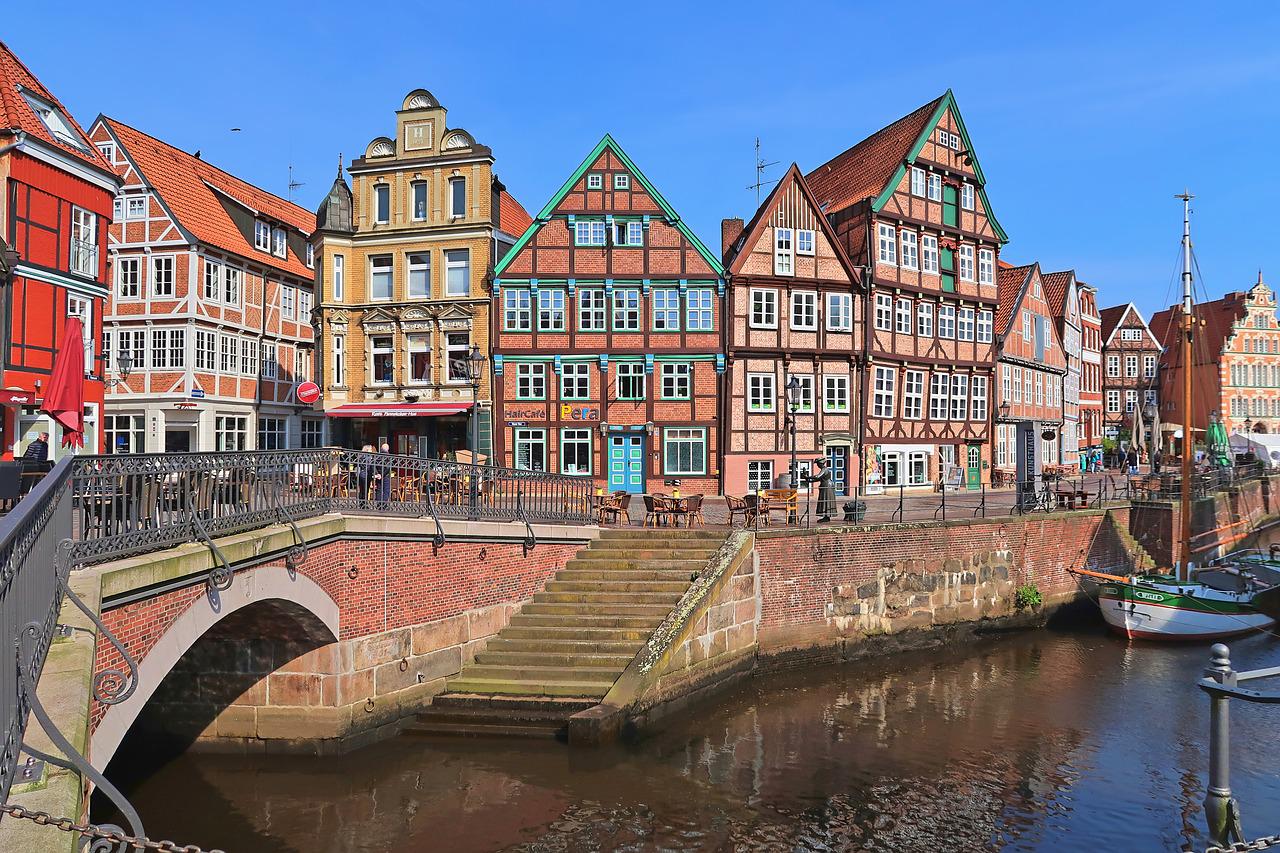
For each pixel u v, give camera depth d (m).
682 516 21.64
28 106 22.14
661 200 28.48
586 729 12.55
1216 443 42.34
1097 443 53.84
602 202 28.52
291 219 38.25
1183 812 11.48
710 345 28.56
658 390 28.48
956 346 33.91
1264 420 62.84
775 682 17.20
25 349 21.17
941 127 33.34
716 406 28.58
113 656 7.55
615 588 16.39
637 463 28.45
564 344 28.30
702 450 28.53
